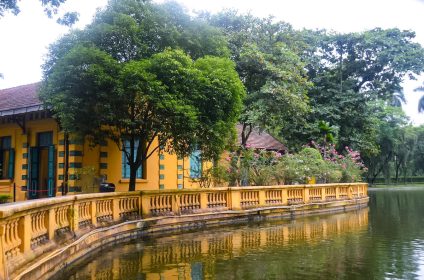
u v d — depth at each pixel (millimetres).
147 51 15734
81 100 14141
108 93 14211
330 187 25594
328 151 32062
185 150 16016
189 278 8633
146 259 10453
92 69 13664
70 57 13914
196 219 16656
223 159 22922
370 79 39625
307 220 19562
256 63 25453
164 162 21844
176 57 14828
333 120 35625
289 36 28391
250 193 19812
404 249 11938
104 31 15117
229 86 15609
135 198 14555
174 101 13984
